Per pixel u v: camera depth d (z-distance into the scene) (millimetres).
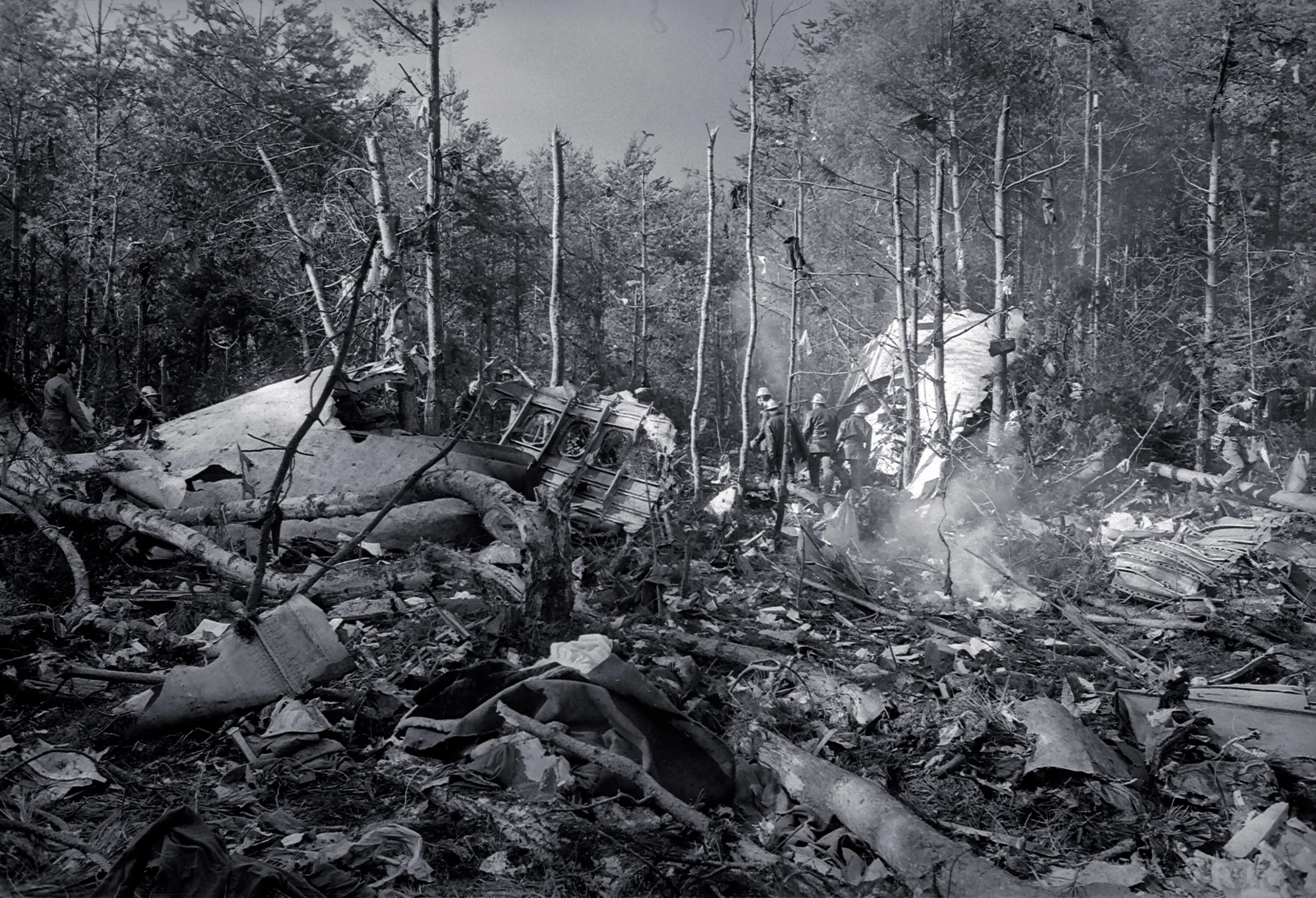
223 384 22391
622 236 36125
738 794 4391
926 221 26969
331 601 7051
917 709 5617
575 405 10914
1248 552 10078
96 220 21641
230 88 20328
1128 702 5699
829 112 26094
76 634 6258
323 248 15102
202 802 4176
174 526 7445
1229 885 3764
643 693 4559
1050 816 4375
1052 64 27312
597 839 3896
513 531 7820
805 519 12023
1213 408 19234
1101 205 26438
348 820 4074
